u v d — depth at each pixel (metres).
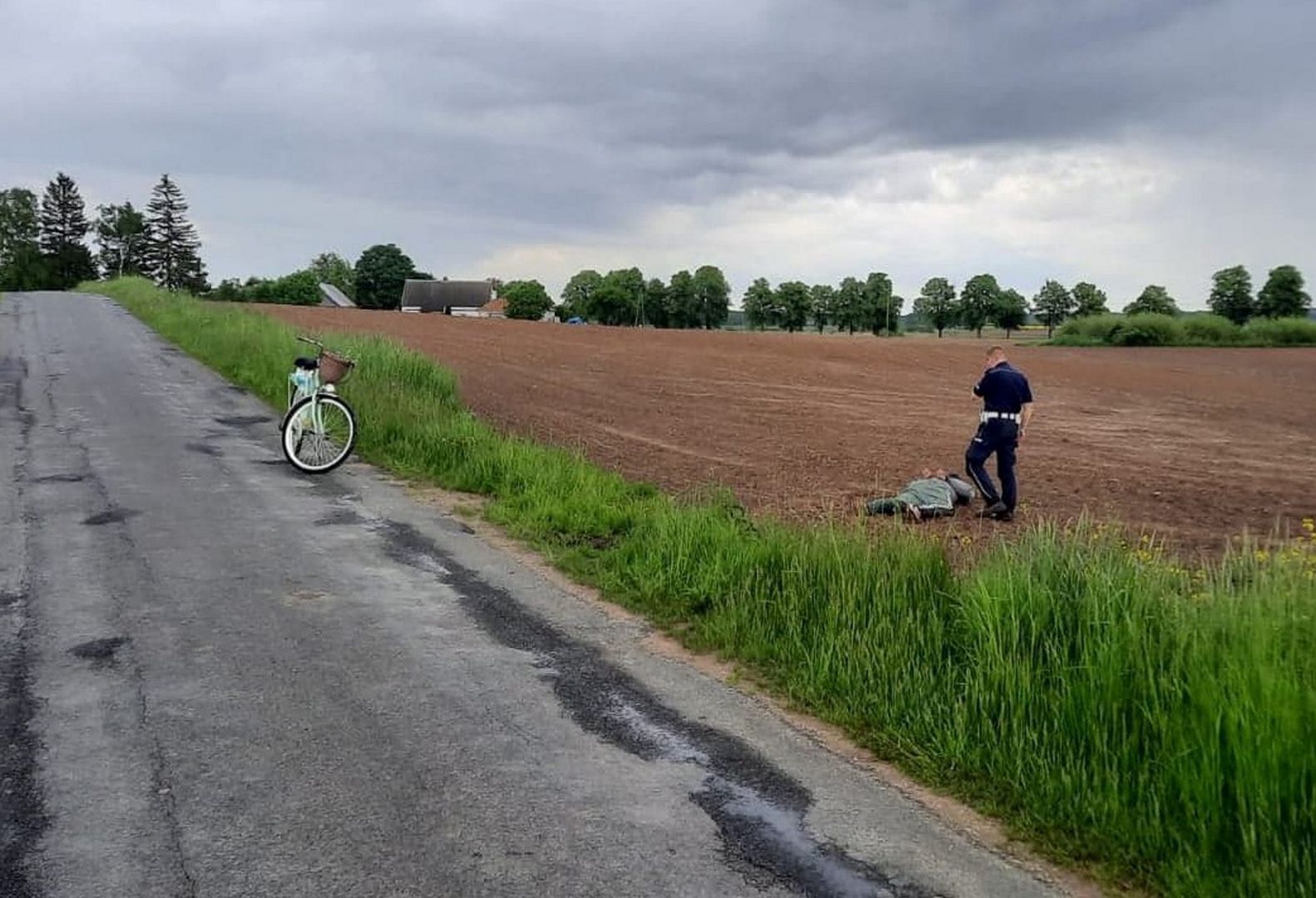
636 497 10.50
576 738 4.88
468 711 5.14
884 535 7.04
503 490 10.52
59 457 11.45
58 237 123.38
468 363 28.97
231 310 34.31
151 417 14.68
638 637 6.45
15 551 7.71
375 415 13.34
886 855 3.89
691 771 4.57
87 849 3.74
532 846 3.86
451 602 7.00
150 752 4.54
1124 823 3.89
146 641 5.93
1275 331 60.75
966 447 16.56
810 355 38.25
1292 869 3.52
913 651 5.38
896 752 4.74
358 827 3.96
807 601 6.33
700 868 3.75
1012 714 4.64
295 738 4.73
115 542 8.09
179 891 3.49
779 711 5.30
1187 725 4.12
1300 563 5.12
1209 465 15.71
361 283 134.25
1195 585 5.56
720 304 102.94
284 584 7.19
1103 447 17.67
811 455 15.27
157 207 127.69
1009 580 5.42
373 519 9.40
